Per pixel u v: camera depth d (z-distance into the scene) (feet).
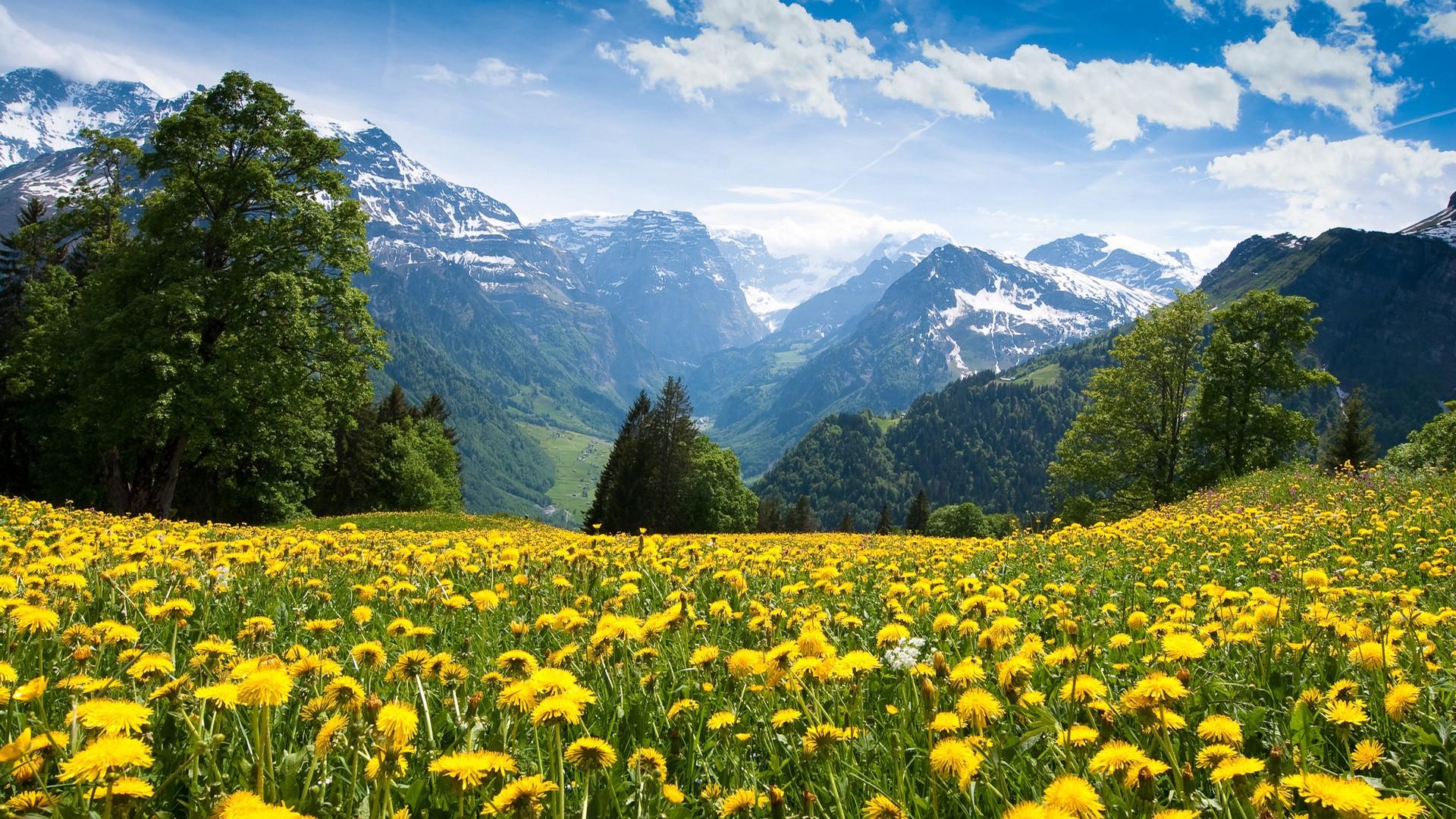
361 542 33.27
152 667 9.09
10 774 6.87
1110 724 8.38
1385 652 10.27
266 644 11.73
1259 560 26.25
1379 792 7.84
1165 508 74.08
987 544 46.29
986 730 9.15
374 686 11.02
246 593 18.24
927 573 26.37
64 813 6.28
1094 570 28.25
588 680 11.66
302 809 7.67
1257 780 7.20
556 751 7.54
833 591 19.12
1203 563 27.55
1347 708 8.49
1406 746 8.94
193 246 99.81
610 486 239.30
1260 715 9.99
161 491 103.65
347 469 218.18
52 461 124.47
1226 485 85.30
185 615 12.39
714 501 256.93
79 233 114.52
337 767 8.53
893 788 8.57
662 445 227.20
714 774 9.24
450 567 23.27
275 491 139.64
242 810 5.85
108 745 6.26
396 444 241.76
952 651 12.85
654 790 8.10
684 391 231.30
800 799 7.98
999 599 14.98
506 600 18.94
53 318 106.83
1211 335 143.54
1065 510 153.89
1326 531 34.22
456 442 308.40
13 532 29.40
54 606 14.35
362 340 107.96
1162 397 147.33
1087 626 15.34
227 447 104.12
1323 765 8.77
